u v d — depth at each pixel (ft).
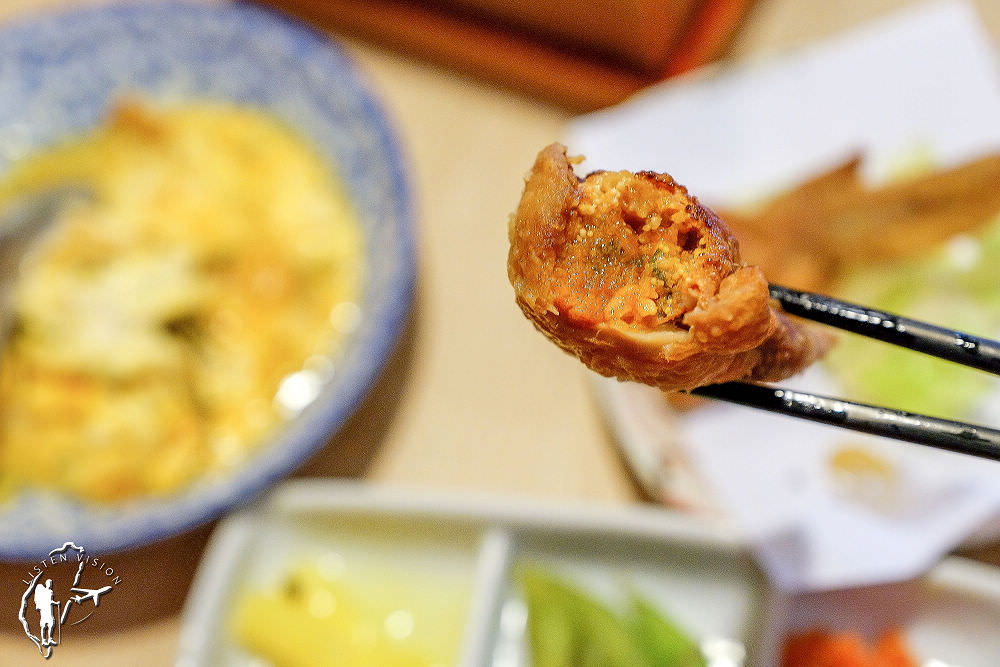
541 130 1.72
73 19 1.74
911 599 1.46
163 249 1.67
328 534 1.54
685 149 1.63
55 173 1.74
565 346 1.05
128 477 1.57
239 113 1.73
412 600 1.53
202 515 1.48
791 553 1.46
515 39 1.73
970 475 1.45
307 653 1.50
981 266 1.52
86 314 1.64
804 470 1.49
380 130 1.64
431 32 1.74
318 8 1.77
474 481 1.59
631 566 1.52
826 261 1.55
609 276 1.04
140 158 1.73
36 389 1.61
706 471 1.51
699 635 1.49
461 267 1.67
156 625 1.55
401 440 1.61
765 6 1.72
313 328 1.63
